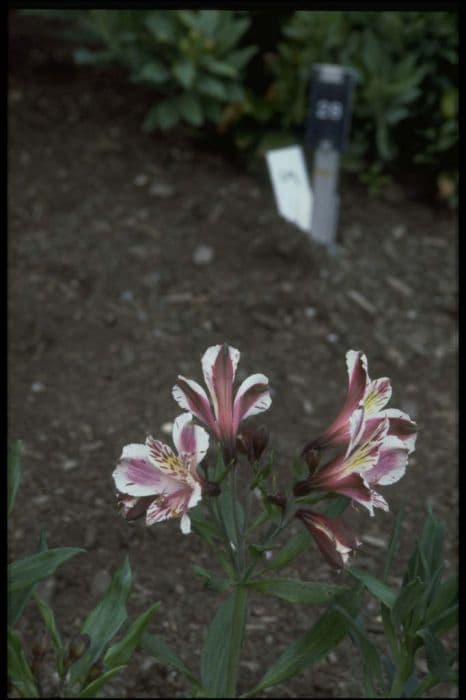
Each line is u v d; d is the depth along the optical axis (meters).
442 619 1.49
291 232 2.45
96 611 1.39
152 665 1.85
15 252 2.39
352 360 1.24
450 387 2.26
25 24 2.84
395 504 2.05
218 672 1.51
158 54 2.54
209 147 2.66
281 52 2.55
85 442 2.10
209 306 2.34
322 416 2.17
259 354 2.27
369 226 2.57
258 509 1.87
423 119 2.62
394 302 2.41
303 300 2.36
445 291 2.44
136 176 2.56
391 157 2.62
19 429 2.11
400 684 1.57
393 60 2.58
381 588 1.44
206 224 2.47
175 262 2.40
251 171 2.60
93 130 2.64
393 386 2.25
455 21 2.54
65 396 2.17
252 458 1.26
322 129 2.40
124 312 2.31
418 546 1.49
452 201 2.61
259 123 2.62
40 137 2.61
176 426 1.19
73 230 2.44
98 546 1.97
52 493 2.02
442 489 2.08
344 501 1.37
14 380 2.19
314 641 1.48
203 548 1.98
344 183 2.66
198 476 1.21
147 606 1.90
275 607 1.92
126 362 2.23
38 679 1.36
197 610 1.90
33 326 2.27
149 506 1.19
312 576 1.94
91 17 2.62
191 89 2.52
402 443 1.21
